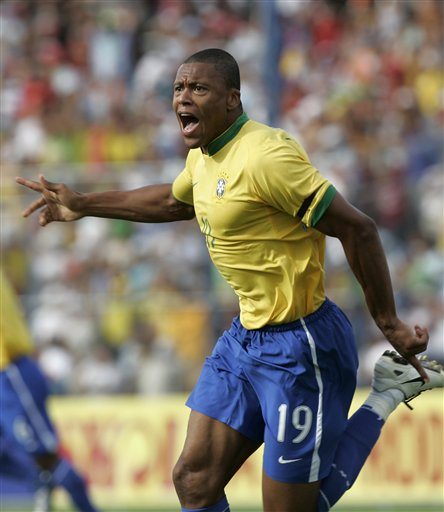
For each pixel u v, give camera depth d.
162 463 36.78
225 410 17.48
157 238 42.31
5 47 58.41
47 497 29.70
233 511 34.47
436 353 38.09
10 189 43.62
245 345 17.62
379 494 34.41
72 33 59.03
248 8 58.38
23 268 42.59
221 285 39.84
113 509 36.06
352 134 47.38
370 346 37.28
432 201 41.09
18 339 29.25
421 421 34.59
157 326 39.88
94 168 44.88
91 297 40.97
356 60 52.25
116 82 54.59
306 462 17.25
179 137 49.50
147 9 58.84
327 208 16.23
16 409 29.06
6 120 54.19
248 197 16.64
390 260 40.28
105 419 37.75
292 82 52.16
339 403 17.53
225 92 16.72
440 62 52.09
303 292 17.19
